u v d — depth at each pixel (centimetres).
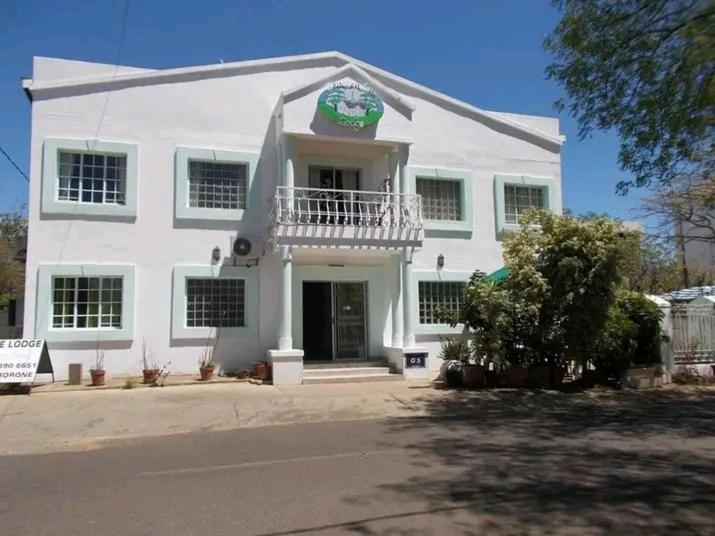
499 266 1827
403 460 770
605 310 1416
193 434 976
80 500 605
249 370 1530
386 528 514
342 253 1609
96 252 1457
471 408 1208
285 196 1519
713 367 1612
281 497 606
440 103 1812
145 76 1525
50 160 1431
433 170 1778
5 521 541
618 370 1501
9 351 1287
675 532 502
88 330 1432
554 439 905
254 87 1628
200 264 1539
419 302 1742
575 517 539
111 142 1483
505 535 496
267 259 1598
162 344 1491
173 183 1534
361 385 1445
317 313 1664
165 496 614
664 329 1606
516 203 1897
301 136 1535
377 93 1603
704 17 768
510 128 1891
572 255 1403
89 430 989
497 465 738
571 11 921
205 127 1573
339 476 689
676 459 770
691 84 840
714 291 2603
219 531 510
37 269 1409
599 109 966
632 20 870
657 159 948
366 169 1728
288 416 1115
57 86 1448
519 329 1451
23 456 831
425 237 1758
